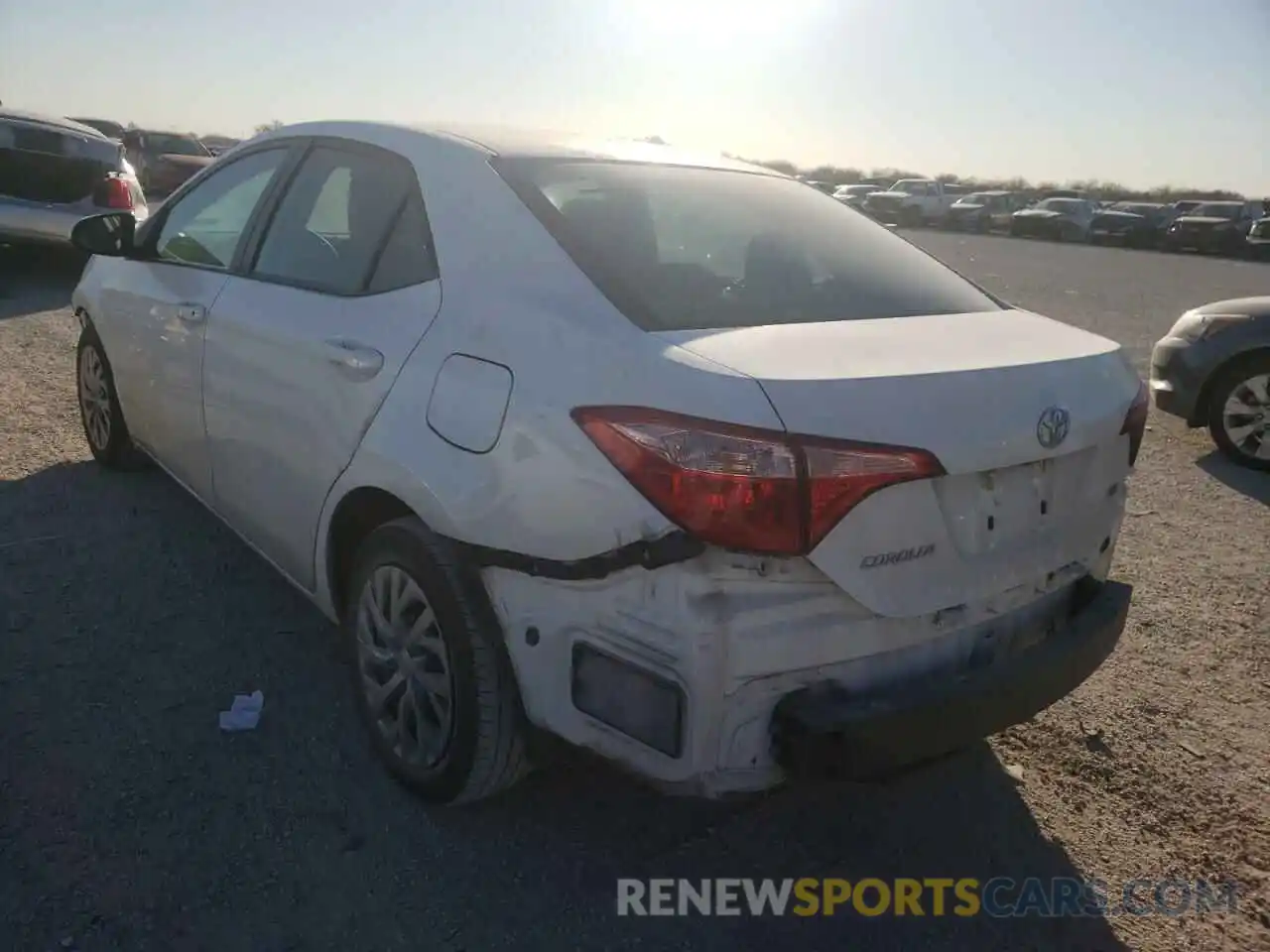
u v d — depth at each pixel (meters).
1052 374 2.50
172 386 3.99
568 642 2.35
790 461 2.08
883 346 2.44
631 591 2.21
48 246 9.86
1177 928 2.62
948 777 3.18
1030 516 2.51
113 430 4.92
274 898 2.51
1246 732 3.51
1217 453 7.17
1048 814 3.04
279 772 2.97
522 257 2.65
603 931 2.50
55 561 4.14
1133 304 15.99
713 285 2.65
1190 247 33.09
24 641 3.54
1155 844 2.93
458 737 2.63
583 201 2.82
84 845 2.62
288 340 3.18
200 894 2.50
